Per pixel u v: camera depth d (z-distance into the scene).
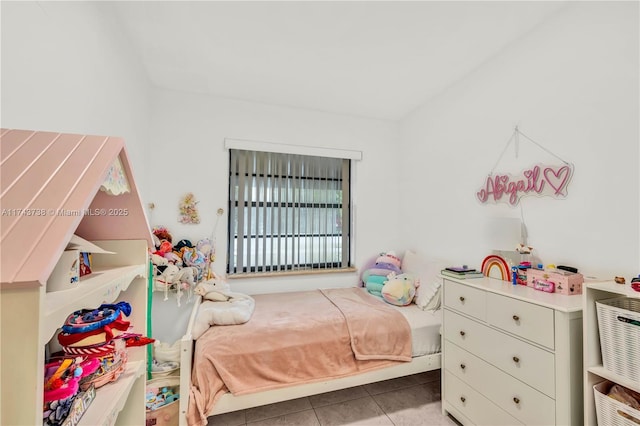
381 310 2.10
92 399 0.72
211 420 1.74
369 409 1.86
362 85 2.44
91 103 1.30
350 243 3.12
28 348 0.42
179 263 2.28
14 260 0.42
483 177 2.11
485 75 2.10
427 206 2.73
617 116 1.35
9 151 0.58
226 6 1.54
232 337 1.65
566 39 1.56
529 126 1.77
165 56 2.03
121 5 1.53
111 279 0.73
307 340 1.72
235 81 2.38
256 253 2.72
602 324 1.10
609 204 1.37
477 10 1.59
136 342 0.88
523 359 1.31
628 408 0.98
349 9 1.57
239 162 2.71
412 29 1.74
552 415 1.18
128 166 0.76
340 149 3.01
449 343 1.79
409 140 3.03
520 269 1.61
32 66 0.88
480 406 1.54
